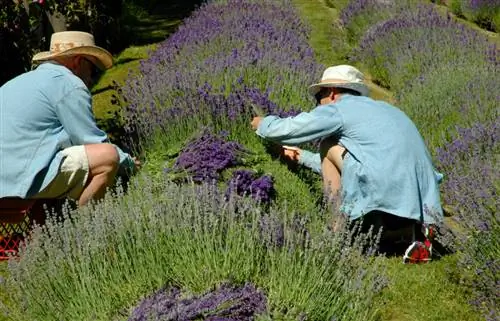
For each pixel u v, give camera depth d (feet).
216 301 11.03
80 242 12.35
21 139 14.96
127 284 12.05
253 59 24.40
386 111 15.71
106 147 15.43
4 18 24.91
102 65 16.88
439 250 15.69
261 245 12.35
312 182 17.94
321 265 12.05
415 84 27.30
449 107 23.73
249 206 13.50
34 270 12.09
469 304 13.08
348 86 16.22
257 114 19.52
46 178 15.07
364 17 41.98
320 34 43.80
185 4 59.88
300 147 19.44
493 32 46.03
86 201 15.57
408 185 14.92
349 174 15.30
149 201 13.34
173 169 17.30
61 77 15.49
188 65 27.22
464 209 14.70
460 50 31.01
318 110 15.84
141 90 23.09
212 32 32.60
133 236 12.75
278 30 35.29
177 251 12.42
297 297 11.57
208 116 19.76
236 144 18.17
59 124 15.51
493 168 16.15
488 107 22.75
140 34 45.68
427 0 57.21
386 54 33.09
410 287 13.76
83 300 11.57
